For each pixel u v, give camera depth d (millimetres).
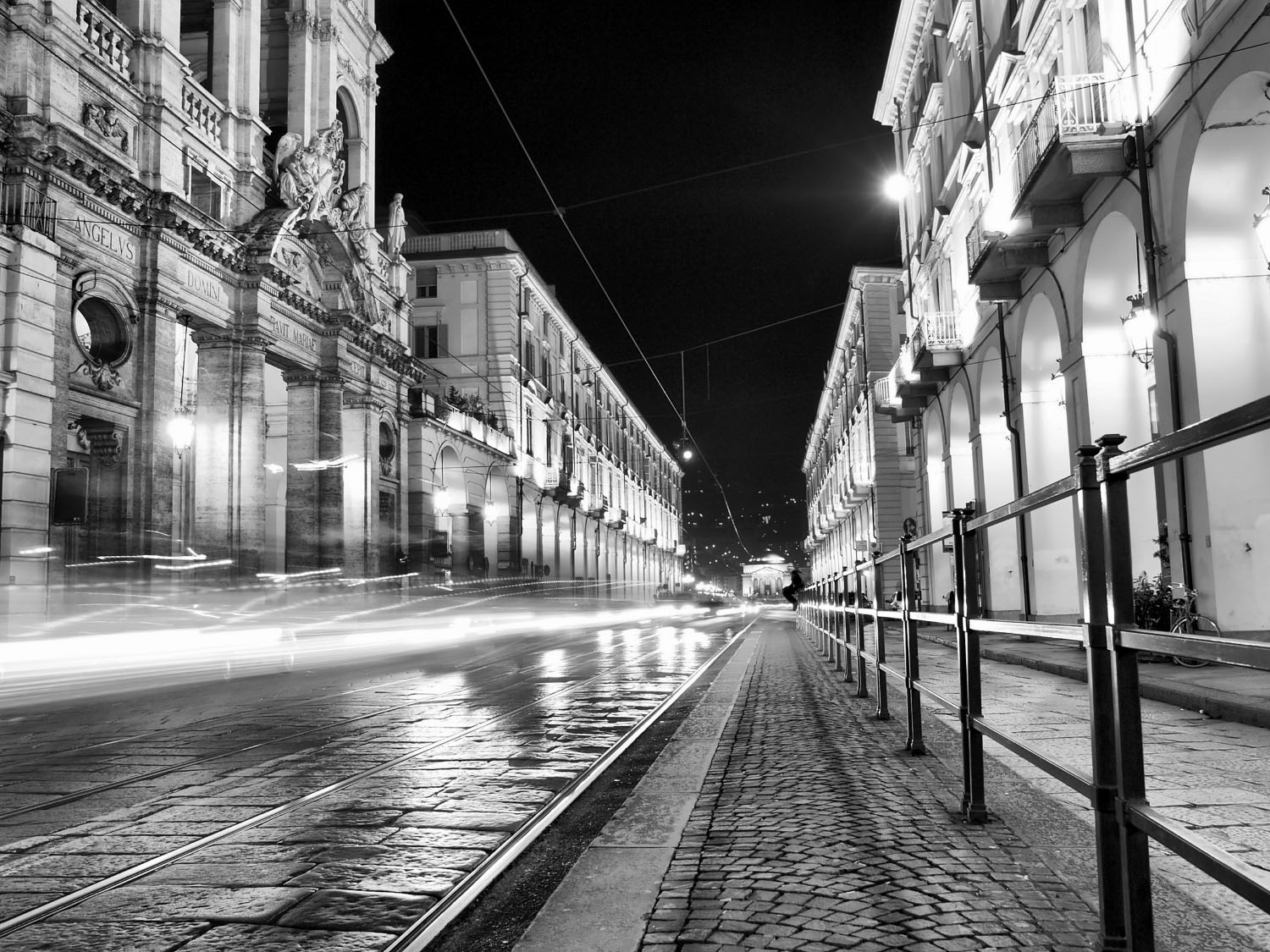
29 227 17516
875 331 40719
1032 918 3316
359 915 3836
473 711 10438
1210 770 5703
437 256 46125
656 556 89750
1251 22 10164
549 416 53062
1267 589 11109
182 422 20641
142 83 21297
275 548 31688
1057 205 15156
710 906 3562
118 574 20031
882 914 3393
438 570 36594
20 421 16938
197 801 6031
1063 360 16391
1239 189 11422
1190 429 2127
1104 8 13719
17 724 10000
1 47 17562
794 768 6297
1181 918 3238
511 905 3977
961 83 23250
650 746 8055
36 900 4094
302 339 28797
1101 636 2846
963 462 24703
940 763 6398
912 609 6797
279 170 27812
